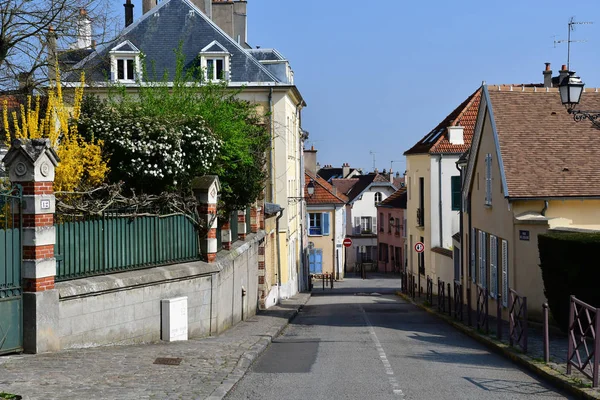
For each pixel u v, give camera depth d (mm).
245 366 12570
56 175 15422
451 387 10922
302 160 50344
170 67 34812
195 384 10656
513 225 20047
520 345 14844
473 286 27078
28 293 11984
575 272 15789
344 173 104000
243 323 20953
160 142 18359
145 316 14828
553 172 20500
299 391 10578
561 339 16203
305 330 20438
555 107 22516
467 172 26875
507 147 21312
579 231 17812
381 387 10906
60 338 12539
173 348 14078
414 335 18906
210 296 17234
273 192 35625
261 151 25344
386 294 43875
